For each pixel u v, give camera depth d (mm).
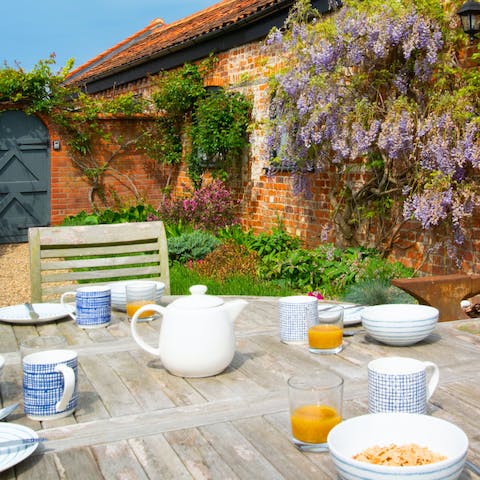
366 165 7547
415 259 7266
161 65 13398
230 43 10945
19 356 2559
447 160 6098
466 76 6238
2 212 12406
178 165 13273
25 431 1741
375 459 1454
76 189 12828
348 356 2482
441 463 1326
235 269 7852
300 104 7297
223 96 10859
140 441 1750
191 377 2258
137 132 13164
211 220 10656
